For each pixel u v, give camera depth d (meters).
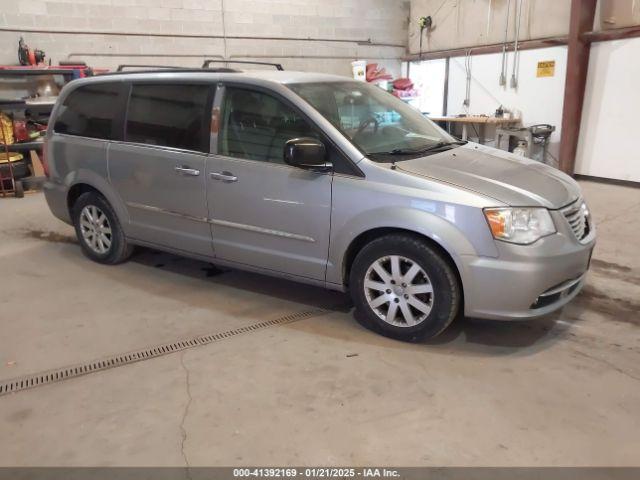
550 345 2.97
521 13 8.20
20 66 7.38
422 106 10.34
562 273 2.73
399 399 2.49
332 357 2.87
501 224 2.62
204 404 2.48
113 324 3.30
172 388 2.61
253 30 9.40
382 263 2.96
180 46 8.89
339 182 2.96
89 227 4.34
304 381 2.65
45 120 7.54
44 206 6.40
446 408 2.42
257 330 3.20
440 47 9.93
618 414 2.36
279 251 3.28
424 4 10.10
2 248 4.85
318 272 3.16
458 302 2.81
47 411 2.45
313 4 9.77
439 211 2.70
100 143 4.03
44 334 3.18
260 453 2.15
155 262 4.40
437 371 2.72
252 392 2.56
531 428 2.27
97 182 4.09
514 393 2.52
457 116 9.09
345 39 10.22
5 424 2.36
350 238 2.96
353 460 2.11
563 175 3.36
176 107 3.62
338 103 3.34
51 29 7.99
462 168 3.02
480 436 2.23
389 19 10.51
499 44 8.65
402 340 3.00
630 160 7.10
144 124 3.80
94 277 4.10
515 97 8.49
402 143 3.30
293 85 3.28
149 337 3.13
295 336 3.11
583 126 7.55
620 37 6.86
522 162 3.39
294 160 2.88
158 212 3.79
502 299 2.67
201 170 3.45
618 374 2.67
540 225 2.70
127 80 3.93
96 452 2.18
